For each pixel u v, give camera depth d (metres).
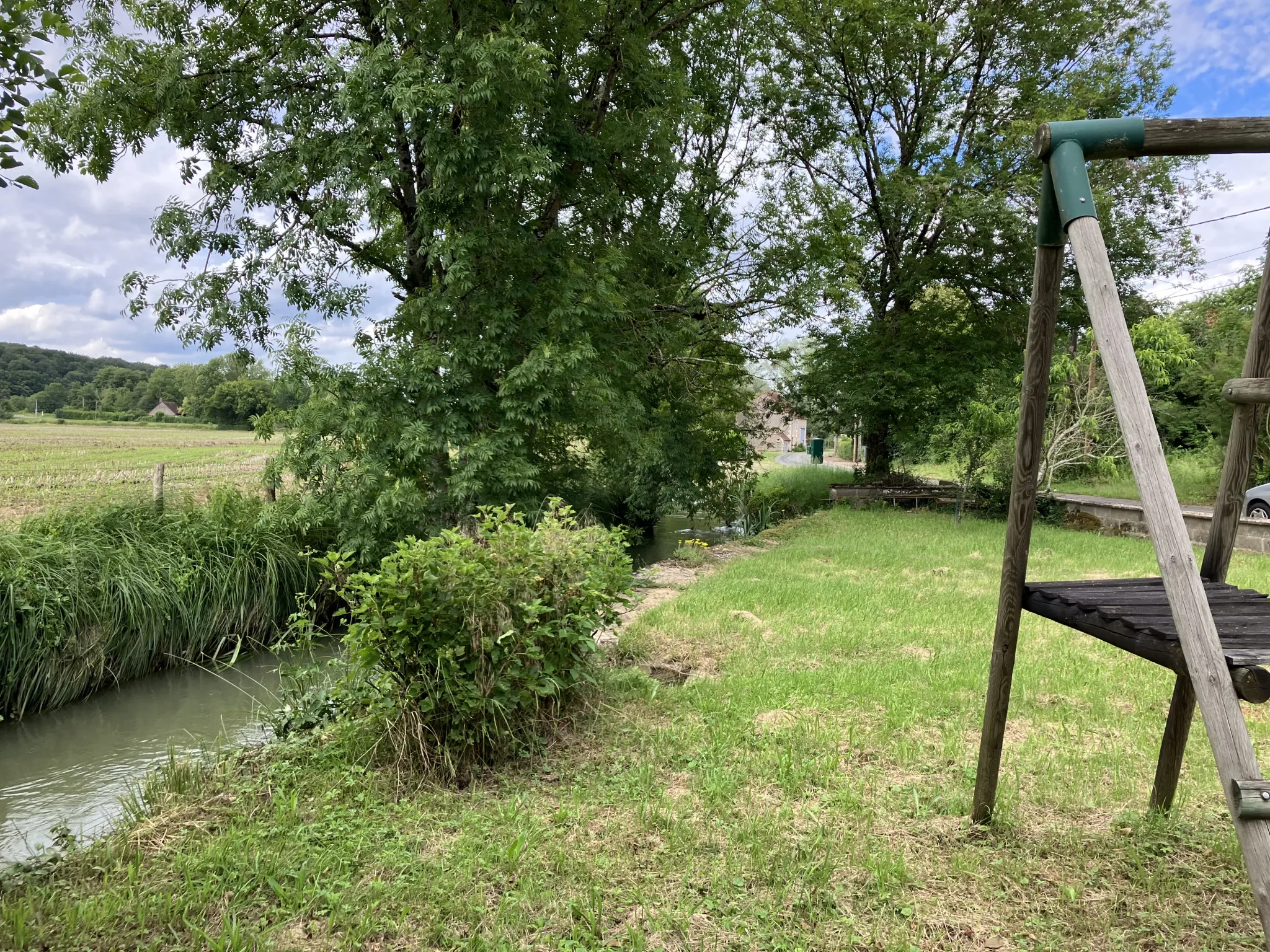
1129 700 5.24
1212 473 17.52
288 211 12.81
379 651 4.24
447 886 3.04
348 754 4.43
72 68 3.25
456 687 4.16
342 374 11.52
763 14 18.02
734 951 2.62
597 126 14.38
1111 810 3.58
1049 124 2.50
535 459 14.01
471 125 11.31
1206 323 21.05
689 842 3.32
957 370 18.28
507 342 12.18
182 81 11.61
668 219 16.56
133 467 24.19
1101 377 15.69
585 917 2.79
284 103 12.36
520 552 4.74
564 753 4.50
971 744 4.43
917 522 15.87
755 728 4.66
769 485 23.31
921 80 19.66
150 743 6.34
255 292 12.79
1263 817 1.76
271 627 9.63
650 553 16.67
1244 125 2.42
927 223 18.92
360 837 3.48
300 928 2.83
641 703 5.20
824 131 20.03
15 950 2.71
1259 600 2.74
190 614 8.67
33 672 7.18
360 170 11.20
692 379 17.92
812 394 20.64
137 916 2.89
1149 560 10.93
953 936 2.66
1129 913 2.76
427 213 11.88
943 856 3.19
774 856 3.16
